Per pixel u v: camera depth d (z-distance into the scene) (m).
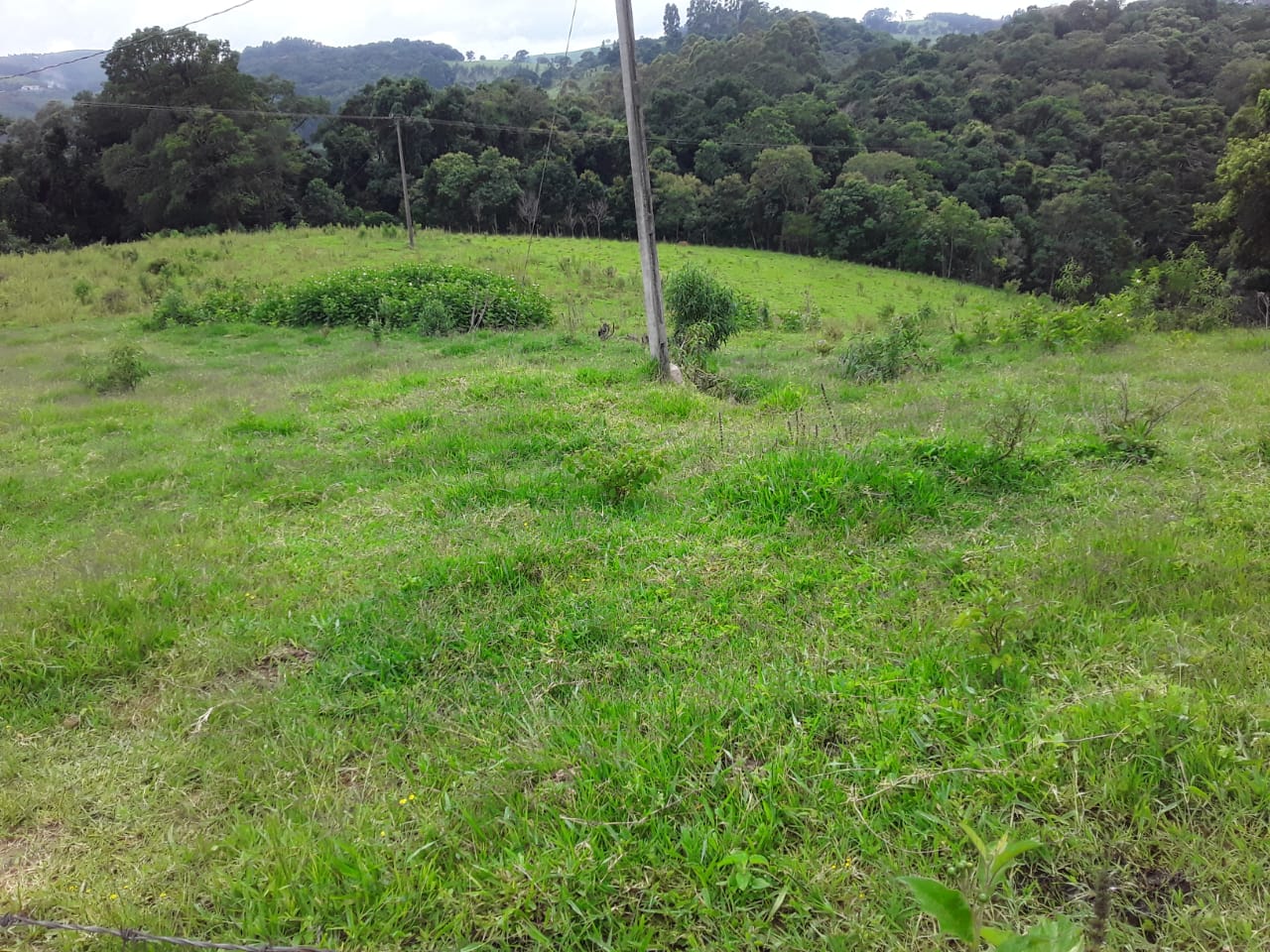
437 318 17.44
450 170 43.00
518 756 2.66
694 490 5.33
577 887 2.07
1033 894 1.99
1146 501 4.60
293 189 44.56
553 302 23.12
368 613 3.80
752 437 6.40
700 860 2.12
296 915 2.08
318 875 2.18
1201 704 2.48
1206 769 2.30
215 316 19.59
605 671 3.24
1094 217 38.25
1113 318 12.09
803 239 47.94
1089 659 2.96
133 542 4.99
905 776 2.37
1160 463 5.28
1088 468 5.26
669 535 4.60
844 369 10.52
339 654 3.50
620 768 2.51
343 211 44.28
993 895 1.97
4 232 36.38
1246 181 18.72
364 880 2.13
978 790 2.31
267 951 1.86
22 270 26.64
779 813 2.31
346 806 2.50
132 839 2.47
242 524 5.38
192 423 8.77
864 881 2.07
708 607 3.71
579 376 9.67
